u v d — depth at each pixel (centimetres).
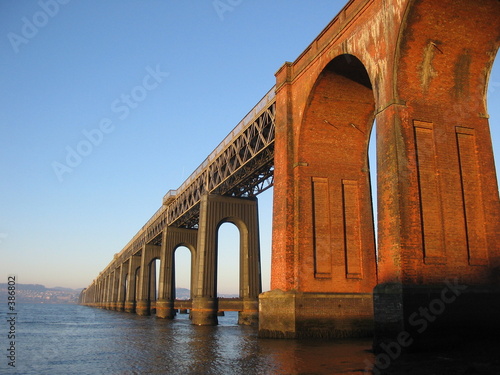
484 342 1465
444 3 1553
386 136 1619
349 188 2381
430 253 1532
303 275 2209
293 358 1583
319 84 2214
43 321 5734
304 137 2352
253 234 4116
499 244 1636
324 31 2180
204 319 3981
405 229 1502
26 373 1554
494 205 1669
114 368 1606
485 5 1573
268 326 2289
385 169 1602
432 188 1592
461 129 1689
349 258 2302
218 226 4069
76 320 5912
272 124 2780
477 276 1575
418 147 1605
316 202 2311
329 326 2152
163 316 5494
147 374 1445
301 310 2131
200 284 4028
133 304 8238
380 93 1692
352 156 2420
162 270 5534
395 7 1634
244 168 3506
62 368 1655
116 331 3553
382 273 1554
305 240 2255
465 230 1603
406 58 1627
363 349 1747
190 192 4716
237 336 2814
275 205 2445
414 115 1622
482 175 1673
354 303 2209
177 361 1716
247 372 1377
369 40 1795
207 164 4138
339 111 2328
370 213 2380
